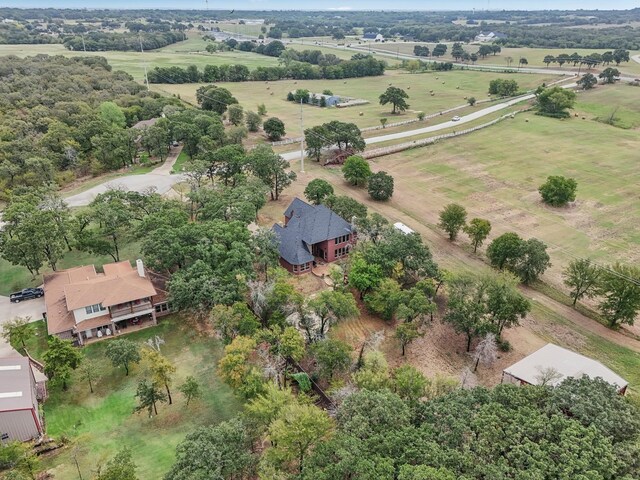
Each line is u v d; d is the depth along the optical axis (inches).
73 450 1547.7
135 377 1883.6
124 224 2625.5
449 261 2807.6
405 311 2015.3
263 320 2075.5
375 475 1074.1
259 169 3420.3
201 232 2363.4
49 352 1787.6
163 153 4360.2
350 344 2065.7
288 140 5108.3
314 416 1366.9
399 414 1298.0
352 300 2047.2
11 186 3398.1
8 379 1649.9
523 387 1391.5
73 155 3895.2
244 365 1715.1
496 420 1224.2
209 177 3713.1
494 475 1055.6
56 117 4411.9
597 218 3415.4
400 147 4790.8
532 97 7209.6
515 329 2223.2
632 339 2198.6
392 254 2384.4
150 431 1630.2
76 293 2086.6
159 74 7554.1
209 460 1211.9
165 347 2049.7
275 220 3176.7
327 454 1189.7
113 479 1263.5
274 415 1432.1
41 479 1450.5
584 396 1317.7
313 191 3191.4
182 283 2102.6
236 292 2080.5
